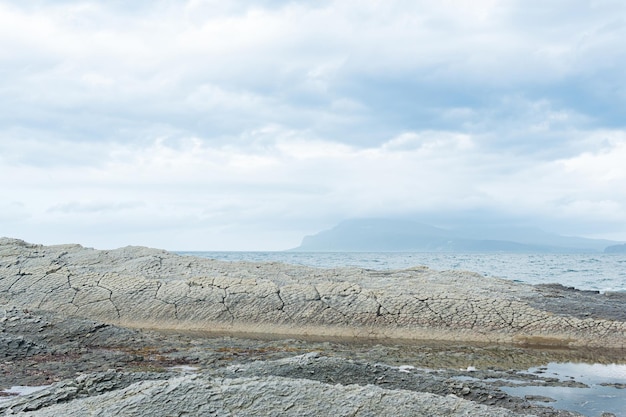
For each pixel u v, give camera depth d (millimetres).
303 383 6465
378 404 6113
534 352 13570
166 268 19062
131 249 21297
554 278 38156
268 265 20609
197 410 5828
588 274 41906
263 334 15508
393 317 15820
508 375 10977
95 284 17375
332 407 5980
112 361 11062
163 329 15938
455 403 6344
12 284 17469
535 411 8336
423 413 6051
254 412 5816
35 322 13375
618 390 9977
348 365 8875
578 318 15508
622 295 19844
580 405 9047
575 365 12195
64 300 16750
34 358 11109
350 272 20141
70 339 12906
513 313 15789
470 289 17688
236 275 18578
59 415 5898
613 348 14289
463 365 11852
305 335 15500
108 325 13680
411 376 9055
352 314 15969
